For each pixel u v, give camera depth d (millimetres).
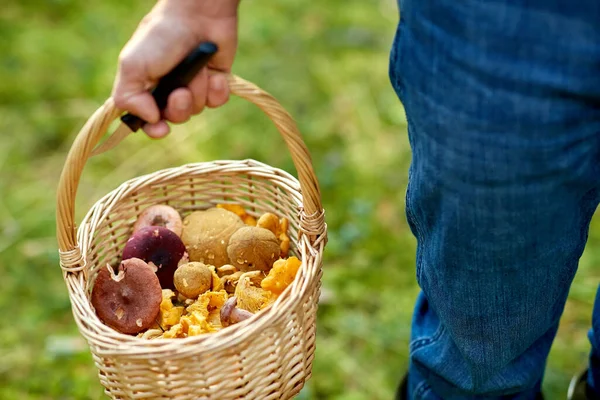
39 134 2412
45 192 2209
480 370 1187
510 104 891
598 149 961
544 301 1090
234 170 1396
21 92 2570
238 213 1446
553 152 914
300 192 1312
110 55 2773
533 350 1262
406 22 953
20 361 1694
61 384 1628
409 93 968
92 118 1070
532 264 1027
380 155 2320
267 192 1425
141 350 1021
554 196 957
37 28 2908
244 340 1039
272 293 1226
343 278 1893
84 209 2129
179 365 1041
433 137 955
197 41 1096
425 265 1107
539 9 850
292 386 1182
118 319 1229
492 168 930
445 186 974
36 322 1795
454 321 1123
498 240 993
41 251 2004
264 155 2322
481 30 874
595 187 1011
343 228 2039
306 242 1188
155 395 1080
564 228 1008
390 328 1767
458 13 883
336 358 1699
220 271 1331
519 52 870
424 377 1320
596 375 1352
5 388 1628
